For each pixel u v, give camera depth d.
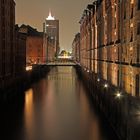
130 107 34.28
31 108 66.12
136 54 34.97
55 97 82.25
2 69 68.25
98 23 77.69
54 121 54.47
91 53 98.62
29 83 111.00
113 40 51.44
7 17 74.38
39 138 44.91
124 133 37.19
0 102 61.56
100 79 69.19
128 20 39.09
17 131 48.19
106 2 61.28
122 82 43.34
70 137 45.38
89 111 63.16
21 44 99.69
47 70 181.62
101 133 46.91
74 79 136.12
